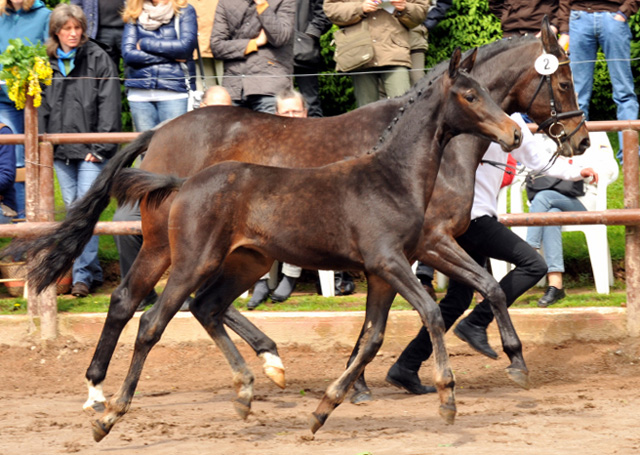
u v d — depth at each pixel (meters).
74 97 12.24
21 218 13.44
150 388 10.70
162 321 7.76
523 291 9.83
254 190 7.80
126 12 12.38
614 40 14.53
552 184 12.27
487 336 10.85
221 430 8.30
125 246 11.91
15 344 11.70
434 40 17.02
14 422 8.75
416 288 7.60
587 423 8.10
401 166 7.86
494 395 9.88
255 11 12.34
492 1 14.77
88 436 8.13
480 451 7.16
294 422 8.62
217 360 11.53
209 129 9.52
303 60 14.32
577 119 9.88
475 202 9.86
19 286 13.09
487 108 7.80
